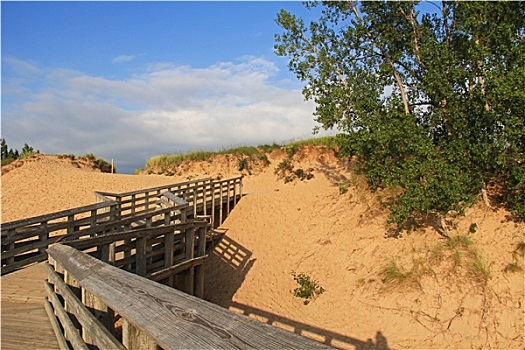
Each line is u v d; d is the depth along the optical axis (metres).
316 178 23.50
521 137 11.32
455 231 12.58
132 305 2.42
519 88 10.48
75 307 3.67
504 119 11.14
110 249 7.86
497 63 11.77
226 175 26.70
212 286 14.18
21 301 6.57
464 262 11.39
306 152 25.78
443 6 14.77
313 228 16.39
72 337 3.62
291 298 12.67
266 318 11.72
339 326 10.89
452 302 10.49
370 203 15.73
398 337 10.08
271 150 27.95
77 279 3.63
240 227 18.19
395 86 16.11
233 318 1.85
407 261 12.28
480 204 13.13
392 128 12.85
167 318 2.06
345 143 14.45
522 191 11.89
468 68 13.20
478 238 12.04
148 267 9.03
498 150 11.38
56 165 28.81
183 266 10.27
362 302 11.58
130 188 23.52
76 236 10.47
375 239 13.92
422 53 13.30
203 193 17.25
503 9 12.46
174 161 29.44
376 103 14.27
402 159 13.37
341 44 15.87
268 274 14.27
